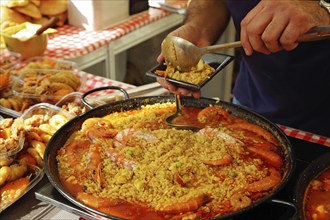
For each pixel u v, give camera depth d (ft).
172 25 11.18
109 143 4.56
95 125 4.75
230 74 12.41
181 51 4.75
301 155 4.50
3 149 4.57
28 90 6.04
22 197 4.25
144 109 5.30
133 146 4.45
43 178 4.48
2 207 4.07
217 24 6.54
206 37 6.15
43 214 4.09
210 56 5.21
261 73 6.81
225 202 3.67
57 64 7.02
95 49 8.79
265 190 3.79
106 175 4.10
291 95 6.73
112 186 3.94
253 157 4.33
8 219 4.02
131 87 6.79
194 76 4.74
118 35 9.30
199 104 5.28
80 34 9.29
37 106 5.62
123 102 5.23
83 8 9.37
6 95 6.22
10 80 6.41
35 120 5.25
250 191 3.79
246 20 4.75
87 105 5.13
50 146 4.34
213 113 5.04
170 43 4.82
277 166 4.18
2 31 7.99
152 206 3.66
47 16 9.50
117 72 10.62
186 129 4.85
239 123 4.89
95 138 4.59
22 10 8.90
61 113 5.48
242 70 7.50
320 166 4.02
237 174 4.05
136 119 5.04
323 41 6.23
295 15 4.45
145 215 3.58
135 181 3.93
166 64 5.01
